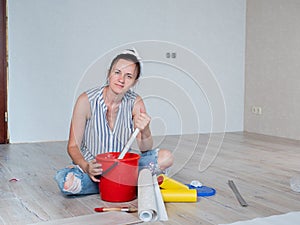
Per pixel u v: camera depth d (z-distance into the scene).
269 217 1.83
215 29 5.30
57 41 4.37
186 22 5.10
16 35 4.18
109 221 1.75
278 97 4.99
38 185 2.41
